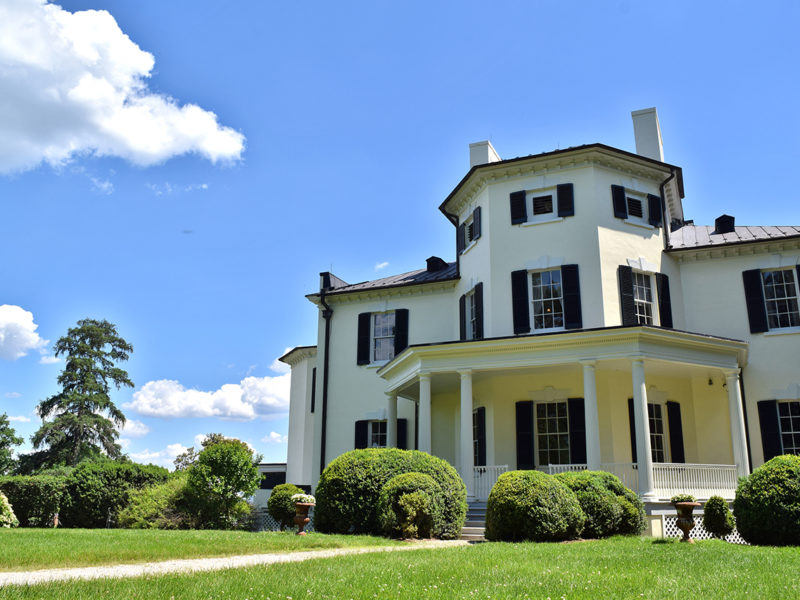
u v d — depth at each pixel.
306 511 14.39
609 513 13.89
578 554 10.52
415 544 12.67
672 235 24.12
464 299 23.25
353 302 26.31
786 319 20.73
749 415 20.38
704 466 17.30
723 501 13.29
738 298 21.30
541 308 20.56
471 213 23.45
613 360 17.12
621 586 7.82
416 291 25.05
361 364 25.30
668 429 19.94
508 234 21.50
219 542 11.98
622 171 21.48
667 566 9.34
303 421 30.98
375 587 7.52
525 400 20.06
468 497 17.38
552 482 13.56
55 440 42.94
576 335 17.06
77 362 45.81
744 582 8.12
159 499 20.36
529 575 8.46
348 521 14.70
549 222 21.00
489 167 21.89
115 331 48.91
